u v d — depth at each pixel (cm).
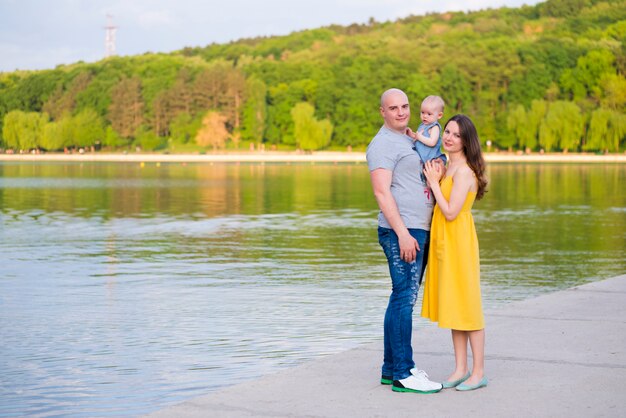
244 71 16212
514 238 2408
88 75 17062
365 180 6425
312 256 1997
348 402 654
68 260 1934
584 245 2236
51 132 16038
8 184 5956
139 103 15838
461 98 14400
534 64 14762
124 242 2312
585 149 13738
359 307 1337
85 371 945
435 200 702
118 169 9469
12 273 1720
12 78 18362
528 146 13838
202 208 3634
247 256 2000
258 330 1158
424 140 695
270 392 681
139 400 838
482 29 19138
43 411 805
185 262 1894
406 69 14788
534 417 613
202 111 15412
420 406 642
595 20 19050
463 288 688
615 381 702
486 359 778
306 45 19950
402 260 688
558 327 907
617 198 4203
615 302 1051
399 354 681
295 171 8588
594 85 14775
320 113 15225
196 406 646
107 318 1248
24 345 1073
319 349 1048
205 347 1058
